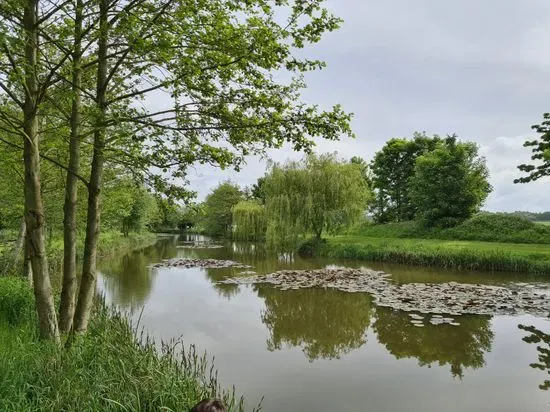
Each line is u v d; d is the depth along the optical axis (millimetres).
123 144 6789
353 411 6688
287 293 17062
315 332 11602
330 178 30172
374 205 55469
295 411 6645
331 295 16625
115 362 5836
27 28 5367
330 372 8469
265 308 14461
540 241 29766
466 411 6750
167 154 6559
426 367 8844
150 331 11266
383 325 12352
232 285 18797
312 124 6215
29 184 6055
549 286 17953
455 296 15742
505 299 15164
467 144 40531
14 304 8422
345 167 31000
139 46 5363
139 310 13695
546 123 22641
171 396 5207
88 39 5984
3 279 10758
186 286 18531
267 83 6449
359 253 28875
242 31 5891
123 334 7426
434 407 6875
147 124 6086
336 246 31594
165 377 5645
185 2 5465
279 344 10367
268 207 30453
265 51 5703
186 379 5984
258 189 62312
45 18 5332
